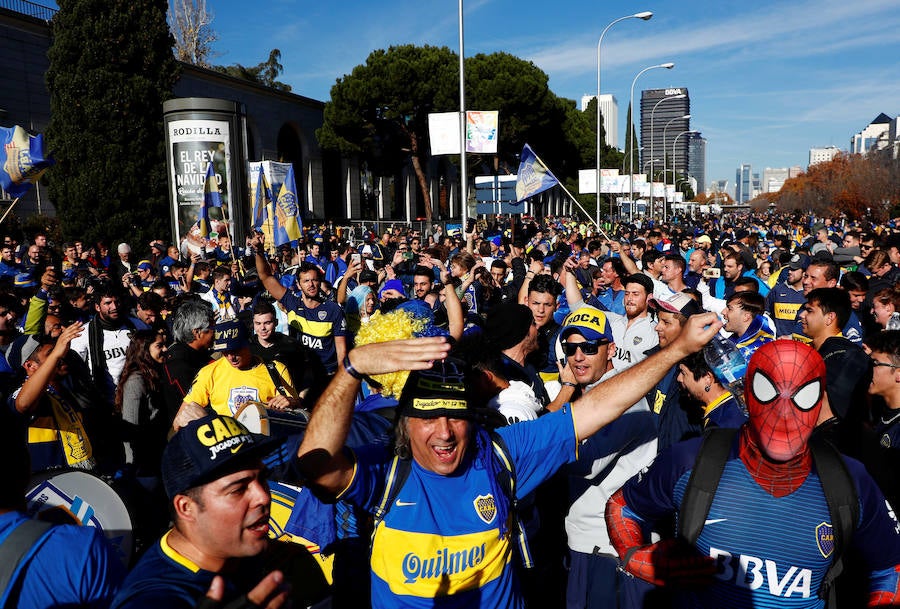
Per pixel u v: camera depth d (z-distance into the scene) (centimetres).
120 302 602
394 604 223
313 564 278
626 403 236
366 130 4256
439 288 836
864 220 4728
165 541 188
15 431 207
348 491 208
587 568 333
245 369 496
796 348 201
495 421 244
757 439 204
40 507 310
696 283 1023
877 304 576
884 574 223
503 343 417
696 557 223
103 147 2042
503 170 4922
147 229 2102
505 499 229
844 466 209
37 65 2519
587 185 3644
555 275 898
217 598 151
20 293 868
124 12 2086
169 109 1612
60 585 196
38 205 2420
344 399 198
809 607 216
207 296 885
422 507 220
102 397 489
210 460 177
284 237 1037
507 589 234
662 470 230
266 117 4122
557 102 4731
